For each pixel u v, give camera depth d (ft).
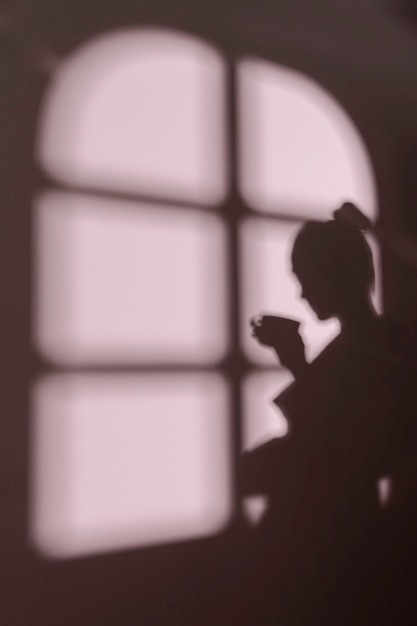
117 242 6.88
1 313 6.54
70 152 6.80
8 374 6.53
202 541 7.02
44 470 6.59
